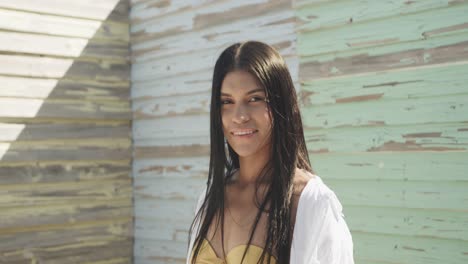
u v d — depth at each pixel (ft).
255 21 13.92
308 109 12.59
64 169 16.16
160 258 16.71
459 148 10.25
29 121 15.56
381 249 11.40
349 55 11.91
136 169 17.49
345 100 11.93
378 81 11.40
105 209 16.96
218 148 6.79
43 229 15.81
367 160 11.61
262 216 6.23
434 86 10.58
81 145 16.52
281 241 5.95
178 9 15.99
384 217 11.35
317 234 5.87
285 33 13.17
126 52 17.47
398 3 11.06
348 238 6.12
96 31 16.80
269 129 6.33
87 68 16.62
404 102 11.02
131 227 17.51
